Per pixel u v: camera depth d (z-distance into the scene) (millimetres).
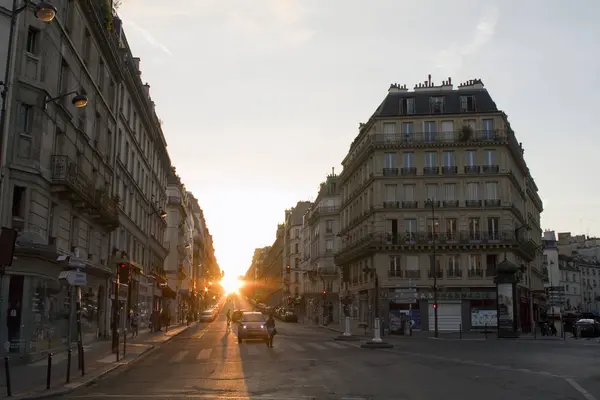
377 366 19156
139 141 45000
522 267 47438
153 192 53531
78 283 16516
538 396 12523
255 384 14516
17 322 19625
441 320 52188
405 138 55625
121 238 37594
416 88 58625
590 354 24750
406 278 53062
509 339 39156
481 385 14352
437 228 53688
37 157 21109
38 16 15203
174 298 64188
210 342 32875
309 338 38750
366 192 58812
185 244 81000
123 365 19516
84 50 27828
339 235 72188
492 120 55438
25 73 20844
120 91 36000
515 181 57500
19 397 11992
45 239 22016
